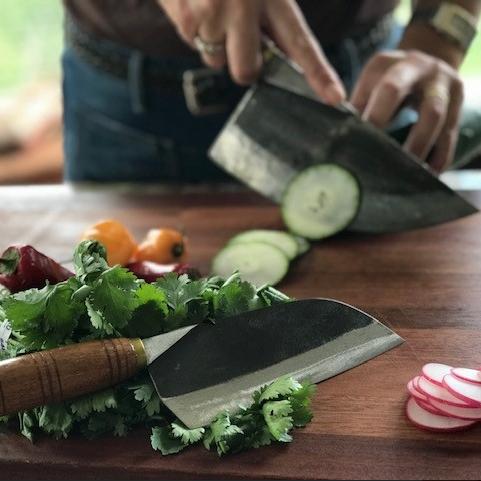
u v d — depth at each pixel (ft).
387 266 3.80
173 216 4.56
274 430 2.51
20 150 8.46
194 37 4.40
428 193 4.05
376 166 4.15
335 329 2.93
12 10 9.70
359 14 4.99
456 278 3.61
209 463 2.52
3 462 2.62
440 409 2.56
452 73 4.44
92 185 5.32
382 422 2.63
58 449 2.64
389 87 4.16
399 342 3.01
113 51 5.09
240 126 4.41
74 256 2.75
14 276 3.02
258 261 3.80
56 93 9.48
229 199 4.74
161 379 2.66
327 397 2.76
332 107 4.21
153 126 5.24
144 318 2.73
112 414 2.67
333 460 2.49
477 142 4.72
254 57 4.21
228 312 2.90
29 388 2.47
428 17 4.67
